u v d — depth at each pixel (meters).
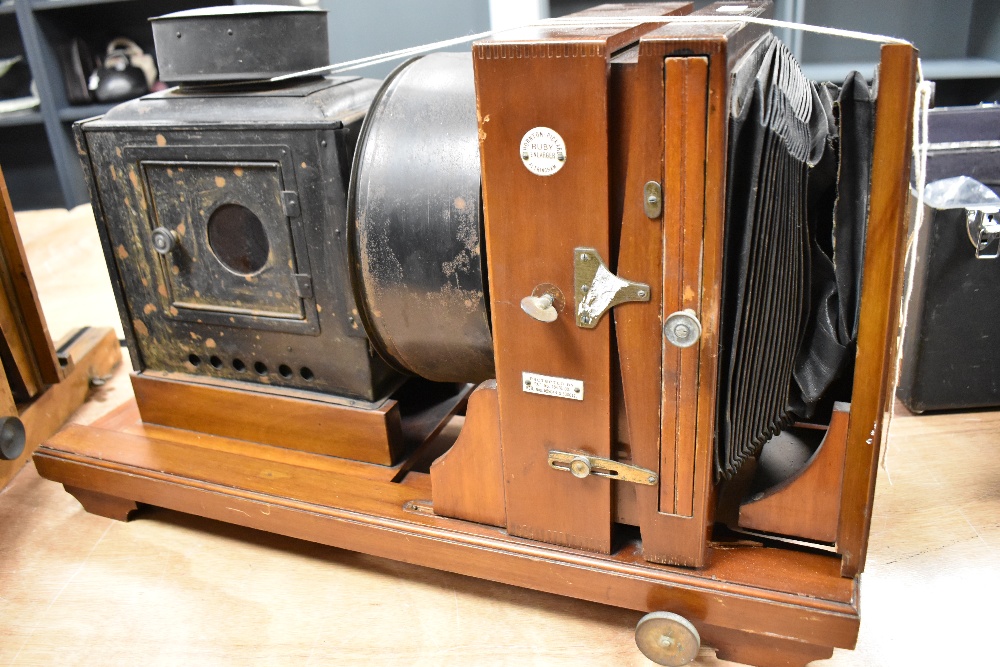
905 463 1.61
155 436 1.55
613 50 0.94
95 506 1.57
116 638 1.28
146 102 1.39
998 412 1.79
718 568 1.12
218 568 1.43
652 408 1.04
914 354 1.73
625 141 0.94
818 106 1.18
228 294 1.42
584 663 1.19
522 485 1.17
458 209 1.14
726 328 1.00
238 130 1.28
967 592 1.29
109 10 3.66
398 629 1.27
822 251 1.21
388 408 1.38
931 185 1.70
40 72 3.45
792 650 1.11
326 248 1.30
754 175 0.91
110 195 1.43
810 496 1.10
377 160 1.19
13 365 1.77
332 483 1.37
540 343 1.07
